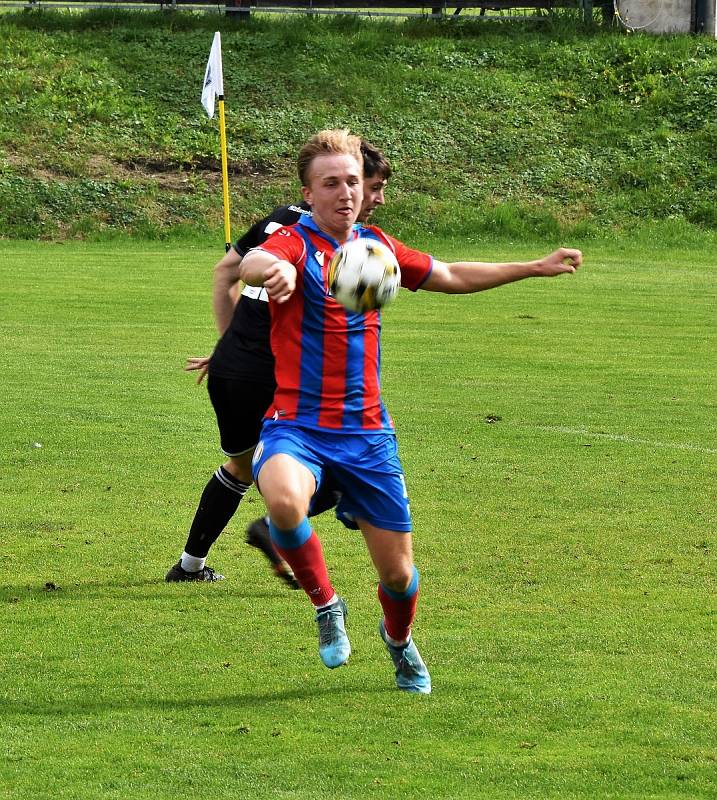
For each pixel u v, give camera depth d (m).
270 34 102.00
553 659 15.91
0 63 92.69
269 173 85.31
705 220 84.88
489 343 45.06
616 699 14.57
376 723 13.84
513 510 23.47
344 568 20.05
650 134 93.12
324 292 13.77
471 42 104.12
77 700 14.45
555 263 14.85
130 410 32.34
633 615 17.70
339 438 13.84
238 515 23.67
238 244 18.64
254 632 16.97
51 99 89.06
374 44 101.44
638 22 107.31
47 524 22.20
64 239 75.50
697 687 14.97
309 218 14.26
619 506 23.86
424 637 16.70
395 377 38.22
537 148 91.12
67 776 12.34
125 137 86.75
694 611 17.91
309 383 13.82
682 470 26.84
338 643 13.54
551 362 41.31
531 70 100.69
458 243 79.06
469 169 88.50
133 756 12.88
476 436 30.16
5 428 29.94
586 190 87.25
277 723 13.84
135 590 18.83
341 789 12.10
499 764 12.76
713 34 106.50
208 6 106.81
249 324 17.95
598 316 52.16
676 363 41.47
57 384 35.69
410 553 14.22
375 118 92.81
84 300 52.91
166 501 23.94
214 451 28.12
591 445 29.27
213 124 89.38
